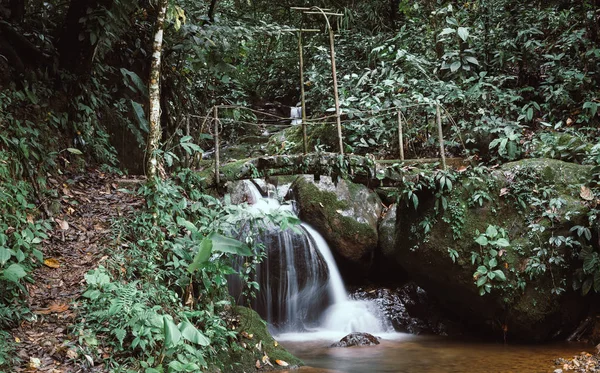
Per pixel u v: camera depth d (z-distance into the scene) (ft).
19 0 23.09
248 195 26.23
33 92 21.22
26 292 14.48
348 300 25.32
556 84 28.12
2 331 13.01
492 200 21.80
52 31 24.25
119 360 13.33
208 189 20.56
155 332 13.91
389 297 25.17
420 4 35.17
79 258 16.52
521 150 25.43
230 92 42.50
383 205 26.94
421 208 22.35
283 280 24.11
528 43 28.19
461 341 22.16
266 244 24.02
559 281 21.15
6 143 18.15
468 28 30.45
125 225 18.10
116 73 26.45
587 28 28.19
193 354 14.14
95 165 23.32
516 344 21.48
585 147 23.62
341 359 19.13
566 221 21.20
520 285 21.04
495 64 30.45
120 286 14.89
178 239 16.84
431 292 23.84
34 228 16.35
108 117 25.50
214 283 17.62
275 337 23.00
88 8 22.08
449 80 30.94
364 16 41.19
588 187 21.59
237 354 16.87
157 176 18.12
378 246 25.66
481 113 27.09
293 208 26.07
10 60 21.48
